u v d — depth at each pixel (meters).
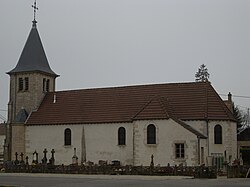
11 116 60.72
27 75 60.75
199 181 33.19
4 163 49.97
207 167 39.28
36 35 63.47
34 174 44.12
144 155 48.78
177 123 47.75
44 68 62.31
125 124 52.41
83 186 28.48
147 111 49.59
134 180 34.41
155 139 48.50
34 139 57.06
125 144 52.00
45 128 56.72
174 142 47.59
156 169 41.66
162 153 47.97
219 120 49.84
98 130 53.81
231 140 50.19
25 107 60.12
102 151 53.16
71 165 45.66
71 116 56.06
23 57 62.28
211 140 49.22
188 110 50.97
